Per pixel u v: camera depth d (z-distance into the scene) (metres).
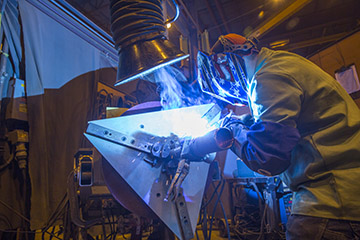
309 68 0.88
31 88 2.39
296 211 0.84
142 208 1.16
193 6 5.07
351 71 3.56
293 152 0.87
